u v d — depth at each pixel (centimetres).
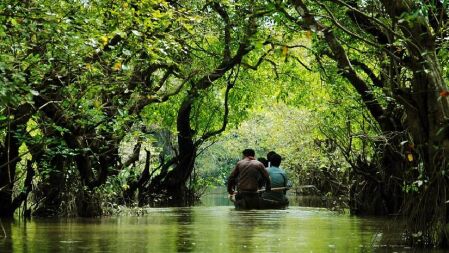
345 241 977
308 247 890
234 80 2686
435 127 892
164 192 2856
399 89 941
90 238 1016
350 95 1705
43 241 970
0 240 984
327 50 1659
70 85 1238
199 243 944
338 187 2298
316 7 1503
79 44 1099
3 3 995
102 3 1239
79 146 1536
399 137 1488
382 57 1359
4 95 809
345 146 2056
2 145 1455
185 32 1752
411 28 905
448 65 1085
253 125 4797
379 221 1433
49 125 1270
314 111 2641
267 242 959
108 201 1717
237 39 2095
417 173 1091
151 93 1738
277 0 973
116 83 1370
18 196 1530
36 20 1034
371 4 1187
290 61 2572
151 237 1038
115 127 1473
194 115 3055
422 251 844
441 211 888
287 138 3538
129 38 1292
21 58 1062
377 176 1686
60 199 1584
